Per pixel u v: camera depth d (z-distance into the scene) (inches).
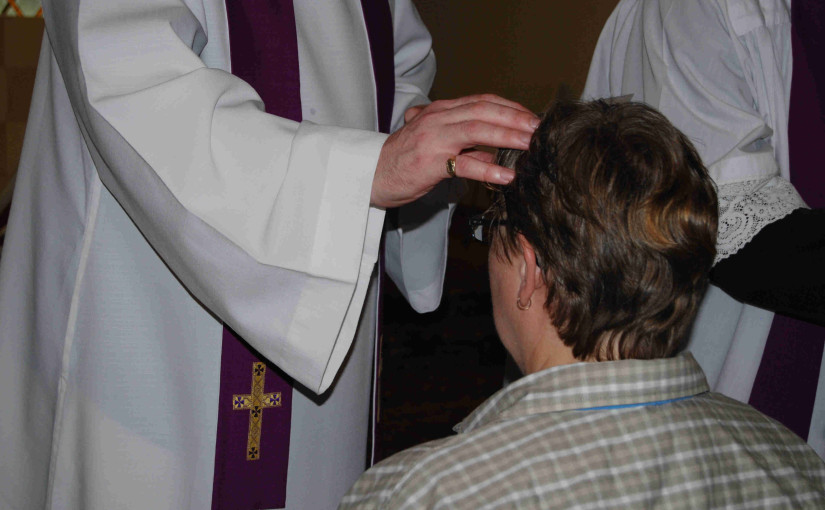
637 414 31.7
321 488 60.1
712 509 31.2
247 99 47.9
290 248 44.3
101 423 52.9
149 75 46.5
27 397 54.7
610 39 75.6
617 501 30.0
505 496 29.8
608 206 32.5
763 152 58.2
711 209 34.1
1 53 161.0
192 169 44.6
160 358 53.3
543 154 34.7
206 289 46.6
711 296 63.6
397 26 69.0
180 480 54.4
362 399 61.9
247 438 55.9
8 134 162.4
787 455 34.7
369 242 45.7
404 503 30.4
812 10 62.3
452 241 257.1
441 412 141.9
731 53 62.9
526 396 32.5
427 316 191.5
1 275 55.9
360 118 61.7
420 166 40.9
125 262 52.8
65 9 48.5
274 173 44.3
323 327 45.4
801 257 53.3
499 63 276.8
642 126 34.2
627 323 33.6
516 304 37.0
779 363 62.1
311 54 58.8
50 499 54.3
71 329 53.3
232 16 55.8
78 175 53.8
